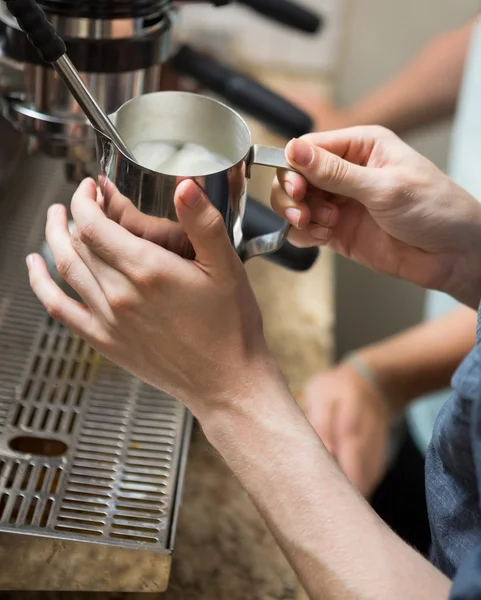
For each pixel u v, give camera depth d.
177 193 0.39
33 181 0.77
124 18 0.49
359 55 1.28
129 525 0.48
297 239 0.59
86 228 0.42
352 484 0.41
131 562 0.47
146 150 0.47
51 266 0.65
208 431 0.44
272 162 0.47
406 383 0.83
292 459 0.41
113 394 0.58
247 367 0.43
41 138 0.53
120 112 0.45
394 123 1.09
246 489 0.42
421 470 0.96
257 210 0.61
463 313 0.86
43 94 0.51
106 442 0.54
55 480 0.50
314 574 0.39
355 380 0.81
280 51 1.27
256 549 0.57
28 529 0.46
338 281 1.37
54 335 0.62
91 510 0.49
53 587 0.47
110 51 0.49
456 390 0.37
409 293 1.36
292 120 0.71
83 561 0.47
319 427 0.74
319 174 0.50
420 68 1.08
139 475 0.52
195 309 0.42
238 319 0.42
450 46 1.07
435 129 1.28
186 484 0.61
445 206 0.54
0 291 0.65
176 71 0.74
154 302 0.42
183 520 0.59
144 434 0.55
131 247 0.41
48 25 0.40
